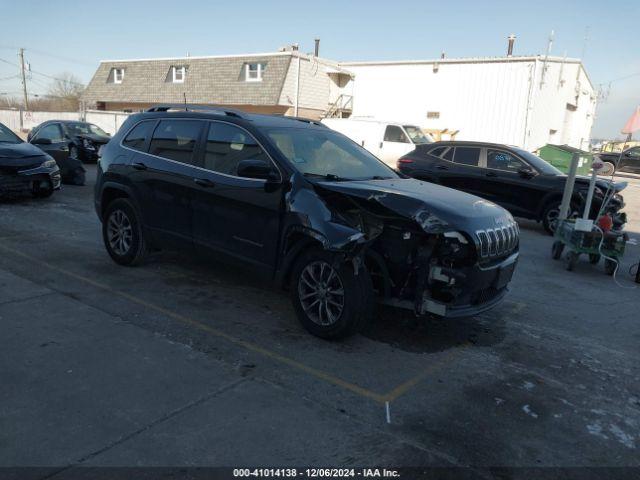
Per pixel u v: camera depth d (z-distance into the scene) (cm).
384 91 2761
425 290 416
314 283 445
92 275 586
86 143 1752
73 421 311
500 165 1119
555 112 2548
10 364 373
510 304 591
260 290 568
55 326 442
